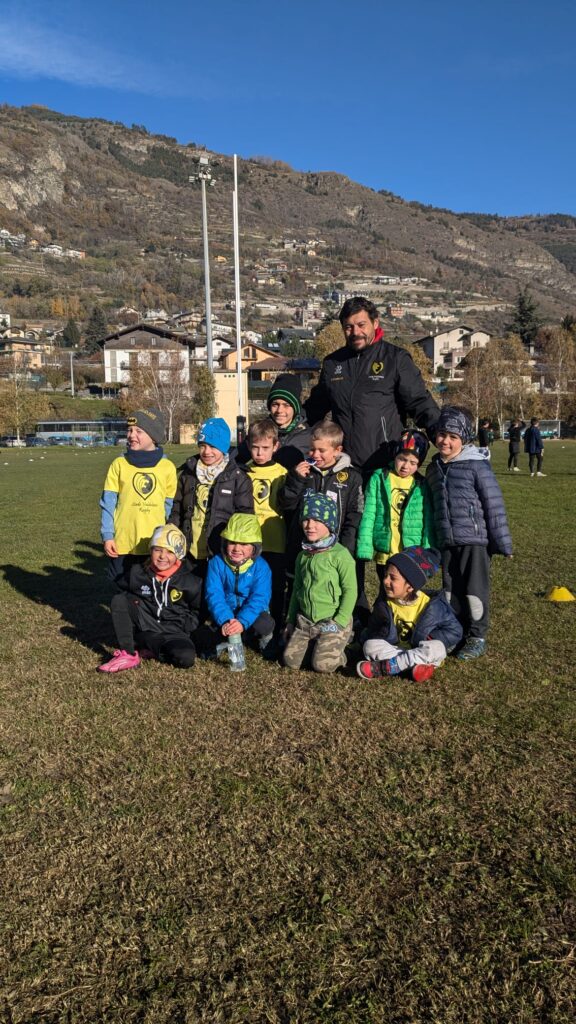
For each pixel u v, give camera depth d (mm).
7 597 6223
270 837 2527
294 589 4418
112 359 83000
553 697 3756
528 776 2926
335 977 1929
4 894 2262
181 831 2568
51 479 20547
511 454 22781
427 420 4625
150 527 4777
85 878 2330
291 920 2127
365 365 4594
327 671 4195
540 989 1883
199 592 4461
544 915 2143
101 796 2811
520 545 8547
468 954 1993
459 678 4062
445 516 4461
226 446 4754
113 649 4703
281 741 3266
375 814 2656
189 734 3352
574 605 5637
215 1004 1850
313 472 4504
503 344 68000
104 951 2033
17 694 3889
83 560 8016
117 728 3426
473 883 2285
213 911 2176
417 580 4152
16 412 59219
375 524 4633
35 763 3088
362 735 3320
